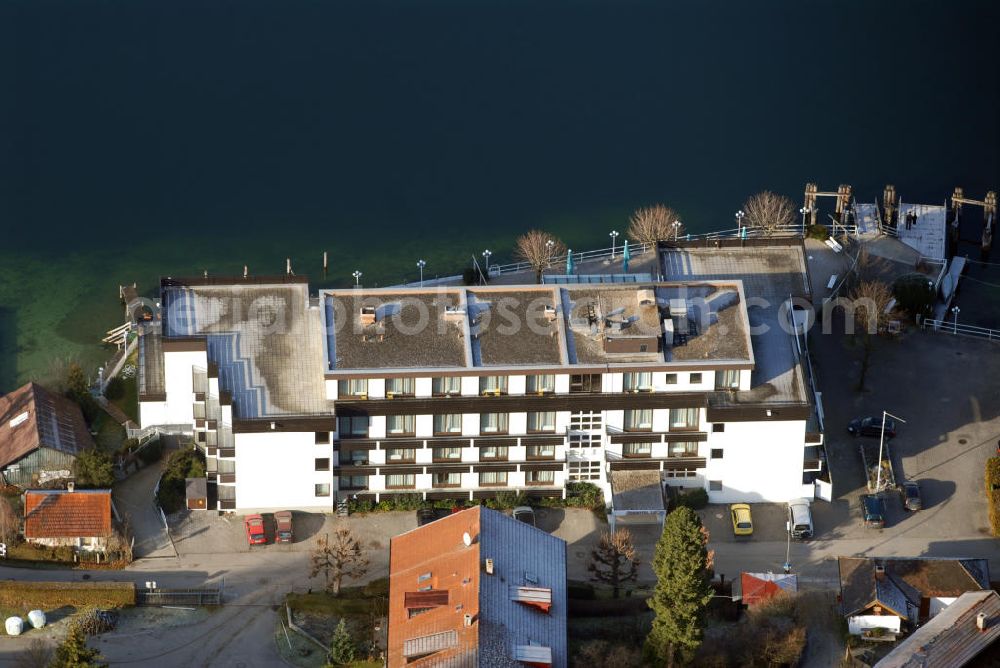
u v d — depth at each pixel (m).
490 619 178.25
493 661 172.75
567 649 186.62
